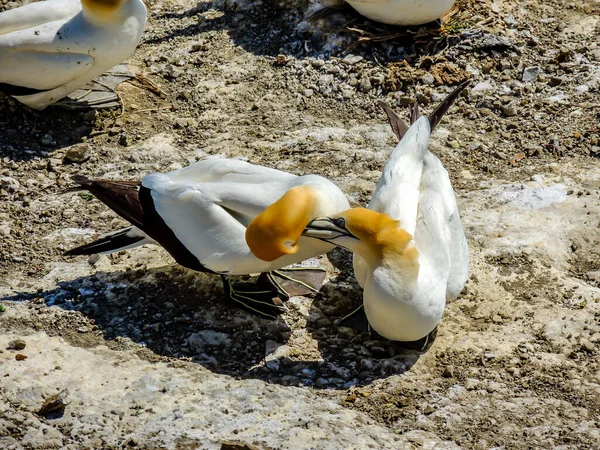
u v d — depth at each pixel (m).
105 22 12.02
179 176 9.64
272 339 9.06
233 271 9.02
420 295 8.39
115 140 12.31
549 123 12.43
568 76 13.29
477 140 12.20
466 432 7.90
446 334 9.12
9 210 10.95
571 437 7.80
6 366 8.50
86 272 9.90
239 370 8.71
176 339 9.05
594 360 8.76
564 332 9.09
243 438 7.67
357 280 9.20
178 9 15.09
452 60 13.41
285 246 8.34
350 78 13.23
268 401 8.16
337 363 8.79
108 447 7.61
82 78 12.35
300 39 13.97
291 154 11.92
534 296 9.60
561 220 10.61
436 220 8.87
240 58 13.84
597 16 14.52
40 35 11.93
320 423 7.86
